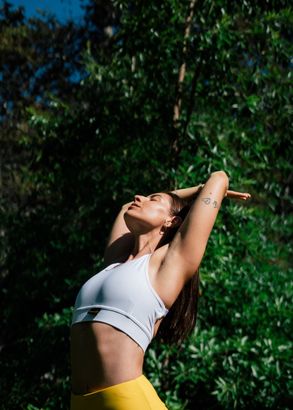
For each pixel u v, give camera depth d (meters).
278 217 7.30
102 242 6.73
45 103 13.77
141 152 6.29
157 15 6.07
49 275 7.14
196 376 5.34
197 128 6.25
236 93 6.29
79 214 7.22
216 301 5.79
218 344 5.64
